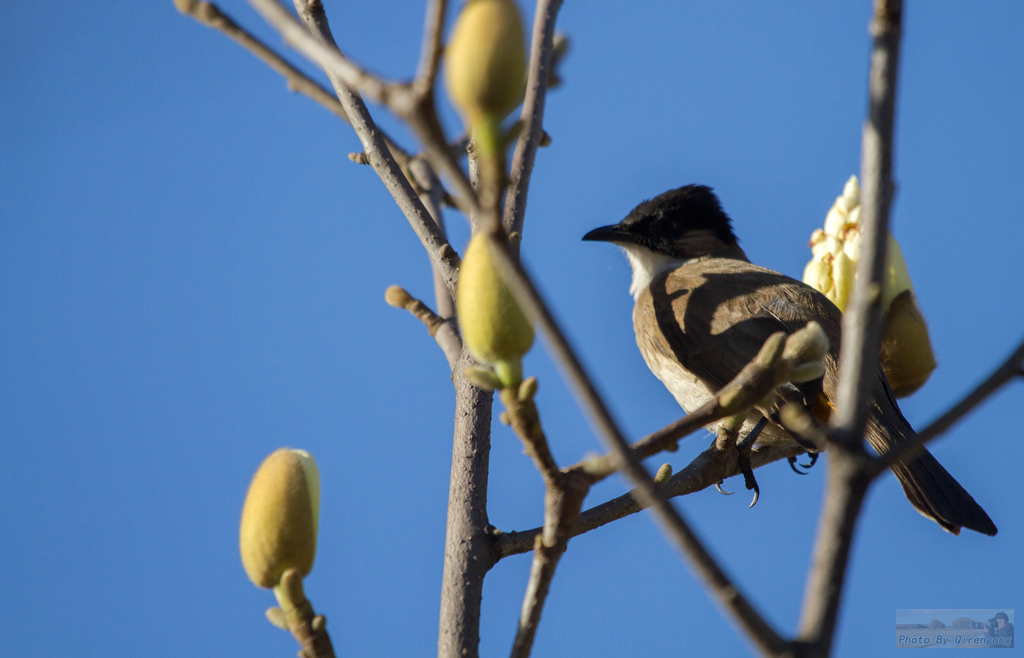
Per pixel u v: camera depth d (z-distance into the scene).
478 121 2.68
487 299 3.62
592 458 4.02
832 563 3.24
